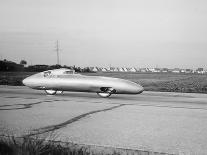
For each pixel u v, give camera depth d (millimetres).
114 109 10992
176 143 6070
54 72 16531
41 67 62938
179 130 7328
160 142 6137
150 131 7156
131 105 12328
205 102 14398
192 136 6695
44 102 12977
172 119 8992
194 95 18562
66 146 5680
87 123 8109
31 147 5008
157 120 8750
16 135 6508
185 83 32188
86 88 15414
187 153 5406
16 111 10234
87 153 5117
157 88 23781
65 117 9039
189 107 12125
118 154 5211
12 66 72312
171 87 25500
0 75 46562
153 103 13414
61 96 16141
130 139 6352
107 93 15758
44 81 16312
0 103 12492
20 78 37031
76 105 12047
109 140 6246
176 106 12391
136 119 8859
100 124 7969
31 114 9578
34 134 6668
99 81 15102
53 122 8195
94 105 12117
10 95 16391
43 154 4926
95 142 6062
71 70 16766
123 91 14844
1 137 6211
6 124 7828
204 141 6254
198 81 37719
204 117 9508
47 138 6301
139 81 36500
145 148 5691
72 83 15625
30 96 15891
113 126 7711
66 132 6969
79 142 6043
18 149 4906
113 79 15234
